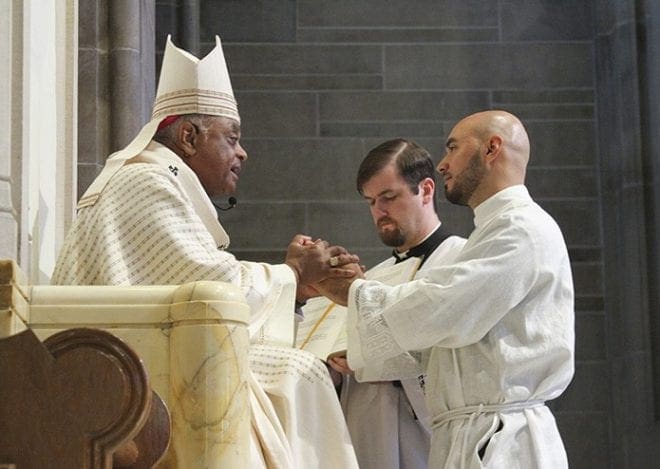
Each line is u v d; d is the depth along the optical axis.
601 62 11.28
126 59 8.35
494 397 5.31
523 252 5.36
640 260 10.64
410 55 11.36
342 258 5.51
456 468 5.26
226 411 3.82
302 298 5.47
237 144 5.75
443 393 5.43
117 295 3.95
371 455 6.05
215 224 5.34
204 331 3.85
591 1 11.47
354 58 11.35
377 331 5.36
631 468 10.53
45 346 3.23
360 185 6.52
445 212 11.07
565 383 5.43
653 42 10.76
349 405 6.15
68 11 6.88
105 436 3.19
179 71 5.65
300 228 11.04
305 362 5.02
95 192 5.05
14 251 4.89
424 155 6.54
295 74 11.30
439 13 11.45
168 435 3.49
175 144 5.59
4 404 3.20
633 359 10.57
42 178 6.14
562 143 11.30
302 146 11.19
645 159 10.76
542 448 5.23
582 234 11.16
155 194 4.97
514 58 11.39
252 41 11.35
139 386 3.21
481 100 11.33
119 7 8.41
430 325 5.28
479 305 5.29
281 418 4.89
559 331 5.38
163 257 4.85
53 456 3.18
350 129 11.23
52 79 6.51
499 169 5.73
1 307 3.73
